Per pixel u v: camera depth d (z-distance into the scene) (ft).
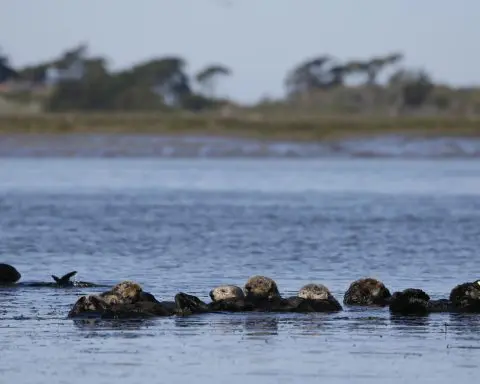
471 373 234.38
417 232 522.88
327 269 390.83
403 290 318.65
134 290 298.56
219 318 288.92
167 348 254.27
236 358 245.65
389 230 531.91
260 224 562.66
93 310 290.56
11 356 246.47
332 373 233.96
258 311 296.92
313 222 572.51
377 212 631.56
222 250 449.48
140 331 271.90
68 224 561.84
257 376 231.50
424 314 296.10
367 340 263.49
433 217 599.16
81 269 388.98
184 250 449.06
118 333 269.44
